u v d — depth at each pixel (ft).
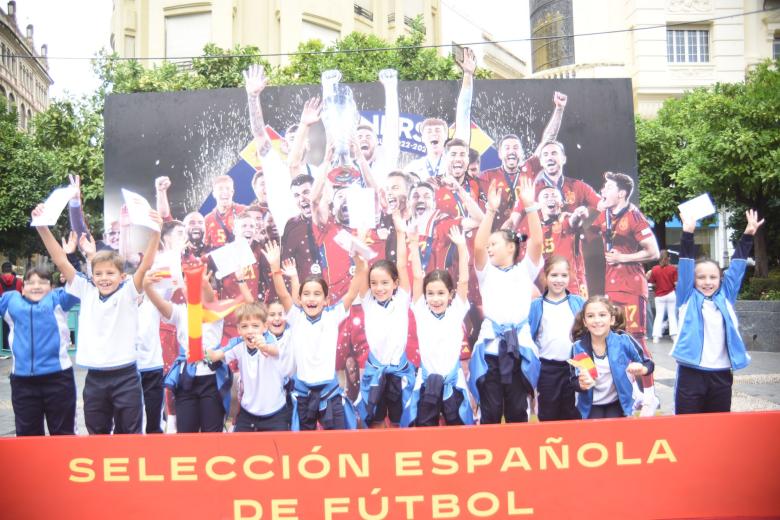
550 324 15.23
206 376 15.24
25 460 9.77
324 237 19.66
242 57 39.17
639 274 19.80
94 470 9.77
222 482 9.78
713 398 15.10
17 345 14.83
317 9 58.70
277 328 15.16
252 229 19.67
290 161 19.71
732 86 39.91
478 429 9.87
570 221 19.77
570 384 14.39
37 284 14.88
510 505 9.84
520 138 19.85
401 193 19.75
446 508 9.83
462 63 19.89
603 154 19.98
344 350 19.13
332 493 9.78
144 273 14.80
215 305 16.94
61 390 15.07
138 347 17.46
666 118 51.85
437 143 19.80
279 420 14.61
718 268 15.25
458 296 15.37
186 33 55.57
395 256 19.66
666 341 37.32
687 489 9.93
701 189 36.37
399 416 15.08
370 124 19.77
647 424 9.96
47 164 49.21
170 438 9.79
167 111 19.79
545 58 71.51
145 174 19.69
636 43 63.41
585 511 9.87
